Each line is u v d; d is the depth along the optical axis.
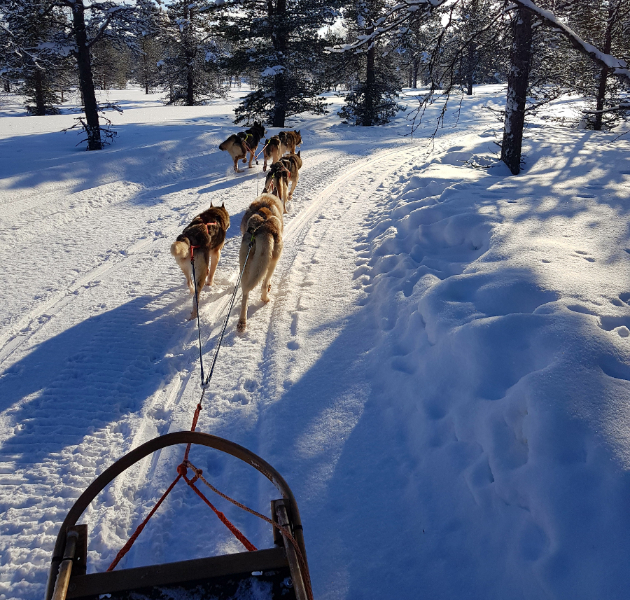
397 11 5.94
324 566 3.03
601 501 2.53
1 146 16.59
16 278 7.49
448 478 3.38
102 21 16.33
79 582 1.93
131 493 3.69
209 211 6.91
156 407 4.66
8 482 3.74
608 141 14.04
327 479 3.69
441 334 4.33
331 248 8.48
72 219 10.54
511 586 2.62
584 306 4.07
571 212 6.75
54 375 5.12
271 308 6.57
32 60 16.48
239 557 2.05
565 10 7.19
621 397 3.02
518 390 3.26
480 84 57.66
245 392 4.86
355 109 27.62
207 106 35.75
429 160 14.29
